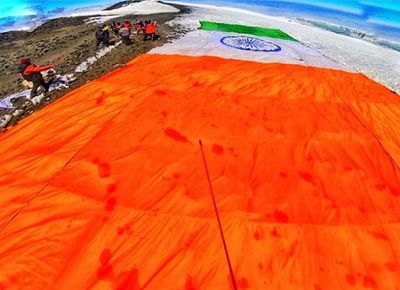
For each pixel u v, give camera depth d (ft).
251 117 40.96
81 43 73.56
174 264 25.02
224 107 42.42
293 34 95.96
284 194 31.04
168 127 38.04
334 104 46.01
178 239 26.68
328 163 35.01
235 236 27.07
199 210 28.96
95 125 38.63
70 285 23.75
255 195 30.73
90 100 43.42
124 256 25.49
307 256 26.05
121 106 41.60
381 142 39.29
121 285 23.75
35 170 33.12
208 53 60.85
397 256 26.58
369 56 84.99
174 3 138.72
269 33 87.61
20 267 24.56
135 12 114.73
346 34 122.42
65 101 44.06
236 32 82.53
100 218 28.07
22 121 41.55
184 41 68.28
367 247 27.04
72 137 37.22
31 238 26.55
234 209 29.14
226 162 34.19
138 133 37.01
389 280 24.93
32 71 47.14
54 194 30.12
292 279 24.56
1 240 26.35
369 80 58.08
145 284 23.82
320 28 126.21
